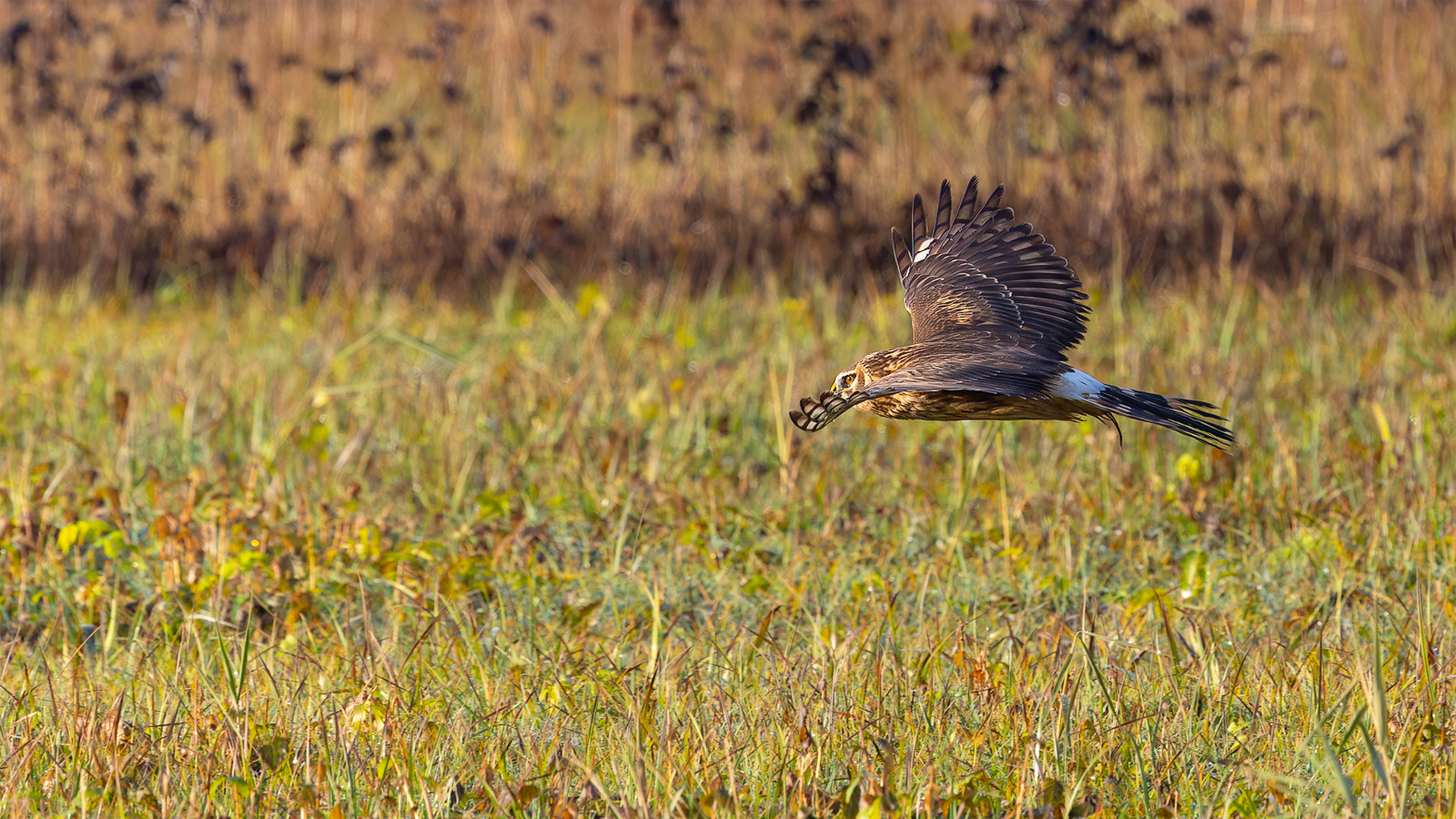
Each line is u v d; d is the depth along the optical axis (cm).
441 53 2558
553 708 1050
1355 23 2652
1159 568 1369
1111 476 1555
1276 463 1542
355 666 1102
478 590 1291
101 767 934
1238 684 1070
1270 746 973
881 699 1024
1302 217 2358
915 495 1510
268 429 1706
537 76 2705
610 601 1277
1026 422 1681
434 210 2469
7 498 1499
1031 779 934
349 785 914
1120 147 2377
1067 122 2550
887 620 1152
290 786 937
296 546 1361
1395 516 1435
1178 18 2558
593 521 1479
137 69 2508
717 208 2459
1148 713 1025
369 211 2502
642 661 1159
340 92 2727
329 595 1298
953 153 2502
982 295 1075
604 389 1812
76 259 2495
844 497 1491
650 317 2206
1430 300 2134
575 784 948
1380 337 1994
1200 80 2466
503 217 2489
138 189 2483
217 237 2505
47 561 1334
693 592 1314
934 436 1677
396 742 971
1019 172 2488
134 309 2361
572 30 2864
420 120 2728
